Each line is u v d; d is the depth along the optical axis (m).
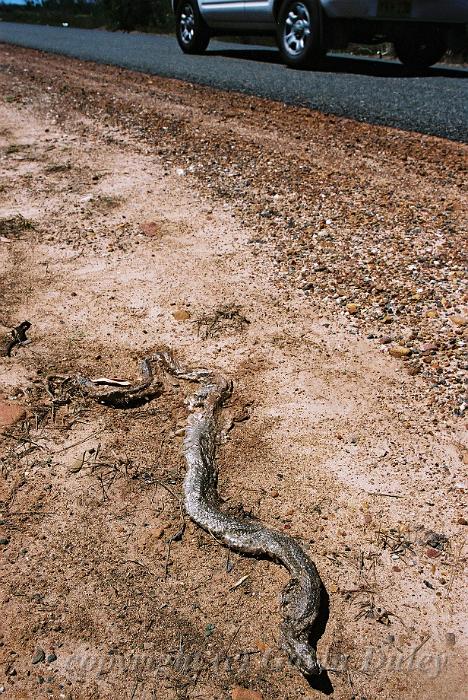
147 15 16.92
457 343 2.60
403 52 8.27
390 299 2.91
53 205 3.99
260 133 5.10
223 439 2.24
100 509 1.99
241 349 2.66
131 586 1.77
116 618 1.69
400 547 1.85
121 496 2.03
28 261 3.37
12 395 2.44
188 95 6.41
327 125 5.21
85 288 3.12
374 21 6.91
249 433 2.25
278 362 2.57
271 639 1.65
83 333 2.79
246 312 2.89
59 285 3.15
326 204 3.83
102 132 5.30
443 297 2.89
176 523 1.94
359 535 1.89
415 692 1.54
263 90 6.53
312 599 1.67
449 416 2.26
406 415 2.28
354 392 2.40
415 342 2.62
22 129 5.46
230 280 3.14
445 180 4.04
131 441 2.24
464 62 9.30
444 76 7.63
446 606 1.70
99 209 3.92
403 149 4.59
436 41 7.68
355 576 1.78
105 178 4.36
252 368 2.55
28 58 9.59
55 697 1.53
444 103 5.85
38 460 2.17
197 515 1.93
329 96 6.17
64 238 3.60
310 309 2.89
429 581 1.76
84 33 15.54
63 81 7.30
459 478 2.04
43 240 3.58
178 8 9.67
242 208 3.85
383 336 2.67
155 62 8.73
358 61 9.14
